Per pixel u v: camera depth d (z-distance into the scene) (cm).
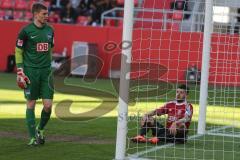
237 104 4216
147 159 2366
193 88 4447
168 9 5194
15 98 4600
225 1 4025
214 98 4228
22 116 3572
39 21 2544
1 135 2842
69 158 2348
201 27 5094
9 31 7412
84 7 8081
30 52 2552
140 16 6294
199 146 2722
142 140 2719
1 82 5962
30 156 2362
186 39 5231
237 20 5356
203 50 3102
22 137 2802
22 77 2528
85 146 2630
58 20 7956
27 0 8294
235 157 2497
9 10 8275
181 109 2736
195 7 5106
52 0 8506
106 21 7856
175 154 2502
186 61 4738
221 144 2809
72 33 7206
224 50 4275
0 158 2308
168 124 2750
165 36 5116
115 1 8025
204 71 3084
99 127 3228
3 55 7444
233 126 3412
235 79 4291
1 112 3750
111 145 2673
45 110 2597
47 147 2572
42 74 2570
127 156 2409
